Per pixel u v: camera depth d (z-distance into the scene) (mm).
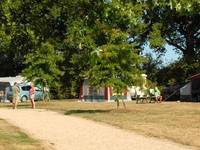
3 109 42281
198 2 10398
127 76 36125
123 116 31391
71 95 77812
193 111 36031
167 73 78125
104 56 34875
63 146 17422
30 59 48750
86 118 30469
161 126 24375
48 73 49219
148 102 55594
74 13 12172
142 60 36438
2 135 20672
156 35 73125
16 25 12508
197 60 75250
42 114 34469
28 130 23000
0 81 70062
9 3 12156
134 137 20094
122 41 35562
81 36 12297
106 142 18531
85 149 16703
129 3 11078
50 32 12539
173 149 16594
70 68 67375
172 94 68438
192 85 61719
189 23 77688
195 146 17328
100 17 11852
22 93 67250
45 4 12297
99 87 36000
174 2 10398
